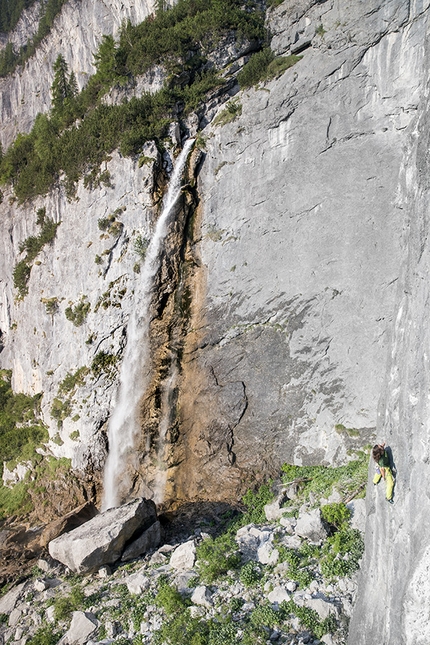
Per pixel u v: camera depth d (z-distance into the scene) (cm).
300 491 1936
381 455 1079
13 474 3197
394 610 932
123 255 2927
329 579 1377
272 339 2333
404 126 2042
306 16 2519
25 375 3562
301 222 2319
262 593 1407
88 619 1454
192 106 2912
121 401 2792
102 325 2934
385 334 1994
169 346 2689
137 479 2602
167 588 1459
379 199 2084
